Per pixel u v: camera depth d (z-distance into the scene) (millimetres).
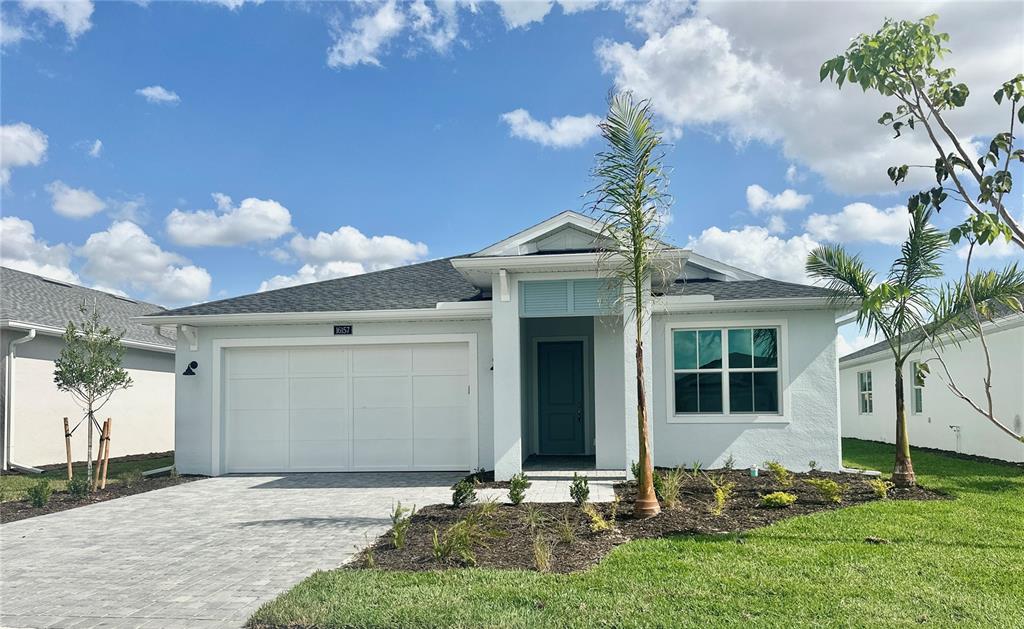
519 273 12062
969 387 16672
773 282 14102
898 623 5051
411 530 8359
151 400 20625
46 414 16688
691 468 12773
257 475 13820
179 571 6875
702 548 7152
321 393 14133
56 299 19453
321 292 15547
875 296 6625
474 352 13688
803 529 7969
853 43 5902
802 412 12750
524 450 15312
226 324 14141
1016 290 10000
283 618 5324
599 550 7234
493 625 5094
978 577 6148
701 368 13148
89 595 6133
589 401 16125
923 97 5820
